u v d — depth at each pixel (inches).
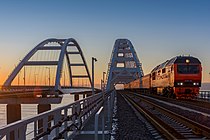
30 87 4060.0
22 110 3614.7
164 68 1710.1
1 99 2037.4
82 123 586.6
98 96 1143.0
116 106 1244.5
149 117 720.3
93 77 1406.3
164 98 1722.4
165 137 481.4
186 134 511.2
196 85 1466.5
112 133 535.8
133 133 547.2
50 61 3592.5
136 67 5398.6
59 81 3326.8
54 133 364.2
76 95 2721.5
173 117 761.0
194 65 1478.8
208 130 492.4
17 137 203.0
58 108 336.5
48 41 4015.8
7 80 3376.0
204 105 1147.9
